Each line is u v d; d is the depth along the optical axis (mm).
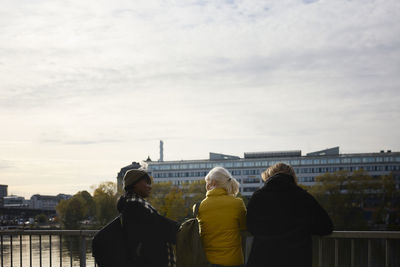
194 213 5359
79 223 128500
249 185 150875
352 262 6270
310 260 4738
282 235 4781
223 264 5070
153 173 162500
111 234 5027
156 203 119562
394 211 120562
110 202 121938
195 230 5184
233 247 5125
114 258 4934
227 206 5172
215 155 164250
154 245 4887
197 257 5090
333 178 121438
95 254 5035
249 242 6066
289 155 159500
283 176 5023
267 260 4754
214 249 5133
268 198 4918
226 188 5363
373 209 125312
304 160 146625
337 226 113062
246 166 152125
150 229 4914
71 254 7531
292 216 4816
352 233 6262
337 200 115375
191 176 157750
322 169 144000
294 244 4734
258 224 4895
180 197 115125
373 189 122062
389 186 122375
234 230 5156
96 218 135750
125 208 5008
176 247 5129
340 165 142625
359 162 141125
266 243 4805
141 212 4949
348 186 118688
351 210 115812
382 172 138750
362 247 9516
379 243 10438
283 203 4855
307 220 4805
